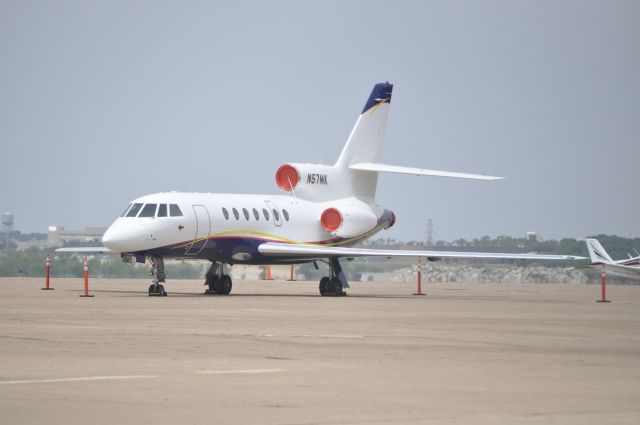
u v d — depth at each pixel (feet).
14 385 108.27
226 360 130.93
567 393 107.65
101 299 272.31
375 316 216.95
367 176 378.94
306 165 362.12
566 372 123.95
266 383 111.86
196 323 188.75
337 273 331.98
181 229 308.40
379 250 318.45
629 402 102.68
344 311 233.55
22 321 188.55
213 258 323.57
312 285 455.22
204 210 317.22
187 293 333.01
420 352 143.54
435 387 110.52
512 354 142.82
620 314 242.37
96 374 116.78
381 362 131.13
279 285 449.06
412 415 94.07
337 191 370.12
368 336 166.71
